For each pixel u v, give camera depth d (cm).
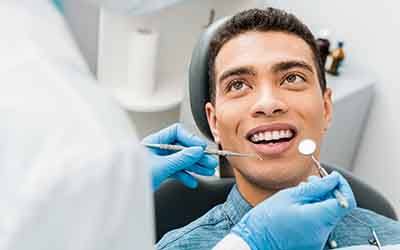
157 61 210
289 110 97
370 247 89
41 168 28
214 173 116
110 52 203
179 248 100
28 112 29
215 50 104
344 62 196
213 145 120
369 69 191
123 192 29
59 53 33
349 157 201
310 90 99
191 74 111
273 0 207
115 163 29
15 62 31
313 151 94
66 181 28
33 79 31
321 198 85
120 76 210
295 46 100
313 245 82
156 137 117
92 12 201
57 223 28
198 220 105
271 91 97
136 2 156
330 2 194
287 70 98
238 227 82
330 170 119
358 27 190
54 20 36
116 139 29
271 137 97
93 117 30
